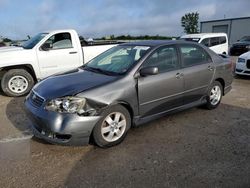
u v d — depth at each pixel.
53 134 3.65
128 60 4.46
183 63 4.90
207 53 5.45
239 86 8.30
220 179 3.16
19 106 6.12
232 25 35.22
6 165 3.48
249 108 5.87
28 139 4.26
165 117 5.20
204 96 5.40
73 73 4.57
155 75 4.39
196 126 4.78
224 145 4.04
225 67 5.73
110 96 3.83
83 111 3.61
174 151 3.85
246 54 9.66
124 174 3.28
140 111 4.27
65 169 3.39
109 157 3.68
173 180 3.14
